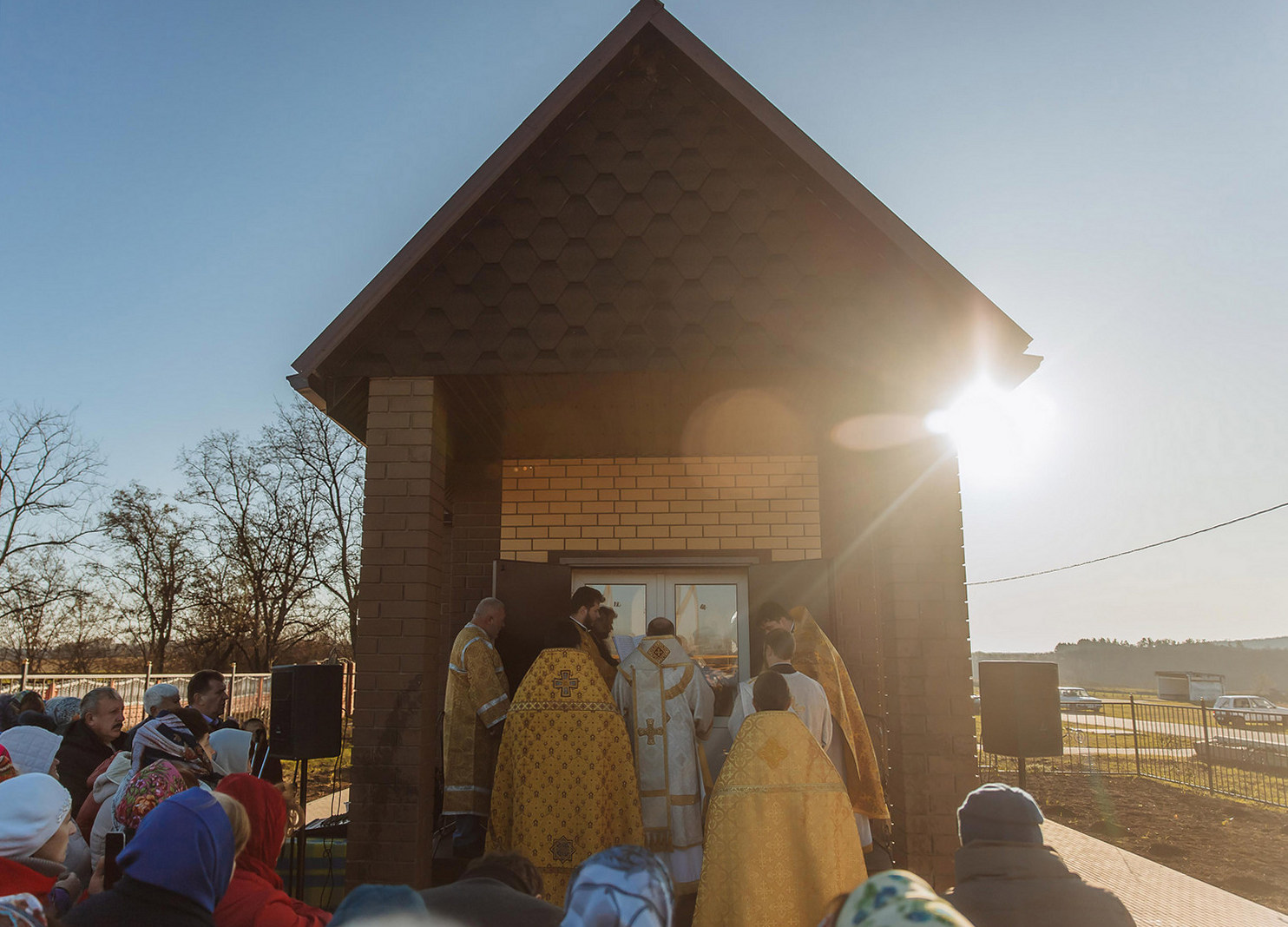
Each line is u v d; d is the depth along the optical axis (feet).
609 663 20.88
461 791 19.03
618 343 19.69
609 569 28.02
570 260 20.11
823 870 13.38
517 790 17.10
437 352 19.81
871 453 22.56
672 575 28.04
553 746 17.17
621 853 6.65
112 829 13.93
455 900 7.70
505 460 28.40
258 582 106.22
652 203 20.35
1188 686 189.98
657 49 20.99
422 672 18.60
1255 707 122.31
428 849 18.75
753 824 13.57
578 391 21.16
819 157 19.79
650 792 18.40
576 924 6.25
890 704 20.17
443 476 20.66
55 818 9.97
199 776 14.48
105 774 15.62
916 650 19.81
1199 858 31.12
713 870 13.60
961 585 20.15
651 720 18.76
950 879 18.78
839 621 25.41
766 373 19.76
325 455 109.50
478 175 19.88
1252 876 28.32
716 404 22.34
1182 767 58.54
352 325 19.43
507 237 20.26
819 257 20.04
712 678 27.20
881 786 20.97
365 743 18.28
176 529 108.27
